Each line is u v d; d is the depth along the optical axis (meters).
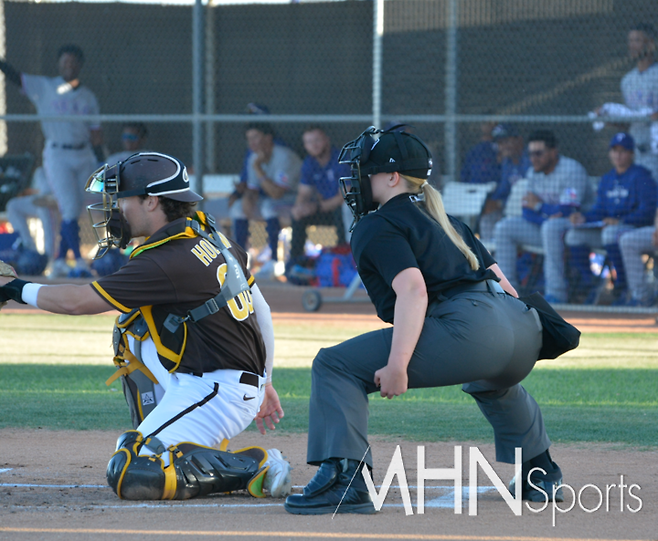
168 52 60.75
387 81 53.91
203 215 11.31
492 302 9.49
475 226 40.28
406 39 53.19
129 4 60.28
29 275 47.53
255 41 59.84
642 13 48.12
